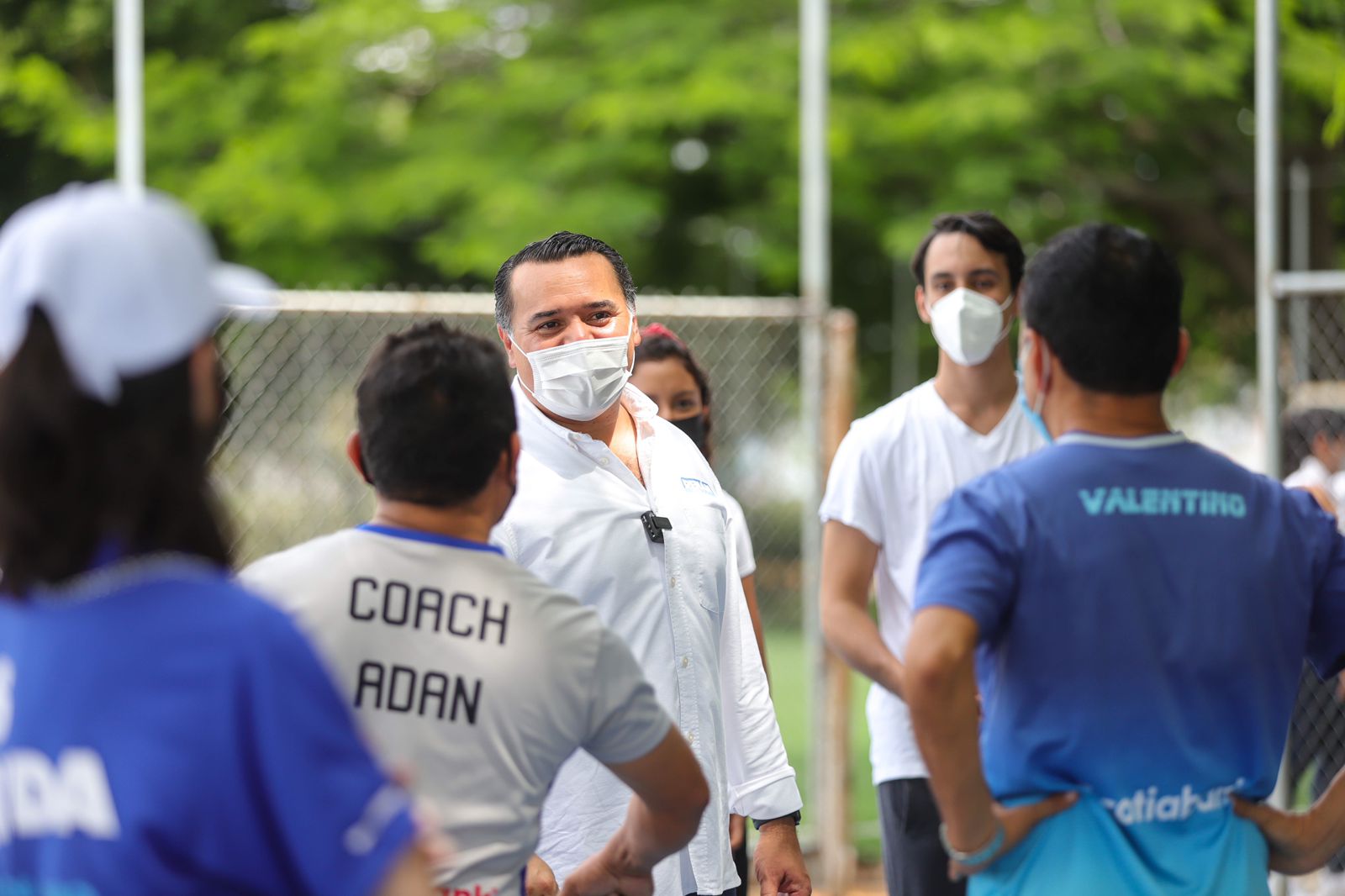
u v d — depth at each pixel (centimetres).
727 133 2144
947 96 1864
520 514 381
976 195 1822
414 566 279
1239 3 1912
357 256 1962
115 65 2148
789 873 409
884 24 1934
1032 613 295
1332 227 2134
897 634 501
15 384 201
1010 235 512
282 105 2081
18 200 2148
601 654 288
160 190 1984
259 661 203
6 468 201
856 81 1983
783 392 1823
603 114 1873
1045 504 297
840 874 862
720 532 411
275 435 1015
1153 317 303
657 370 533
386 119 2173
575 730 287
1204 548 297
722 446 1462
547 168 1950
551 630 283
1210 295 2364
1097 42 1864
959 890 491
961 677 286
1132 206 2184
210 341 218
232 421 991
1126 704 292
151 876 196
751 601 498
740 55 1938
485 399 284
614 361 391
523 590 284
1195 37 1892
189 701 199
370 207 1916
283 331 1020
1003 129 1852
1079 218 1952
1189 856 296
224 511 219
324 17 1975
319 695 208
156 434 206
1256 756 301
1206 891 295
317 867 203
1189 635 293
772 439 1922
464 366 285
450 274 1902
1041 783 297
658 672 381
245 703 203
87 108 2033
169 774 197
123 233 204
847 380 884
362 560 279
